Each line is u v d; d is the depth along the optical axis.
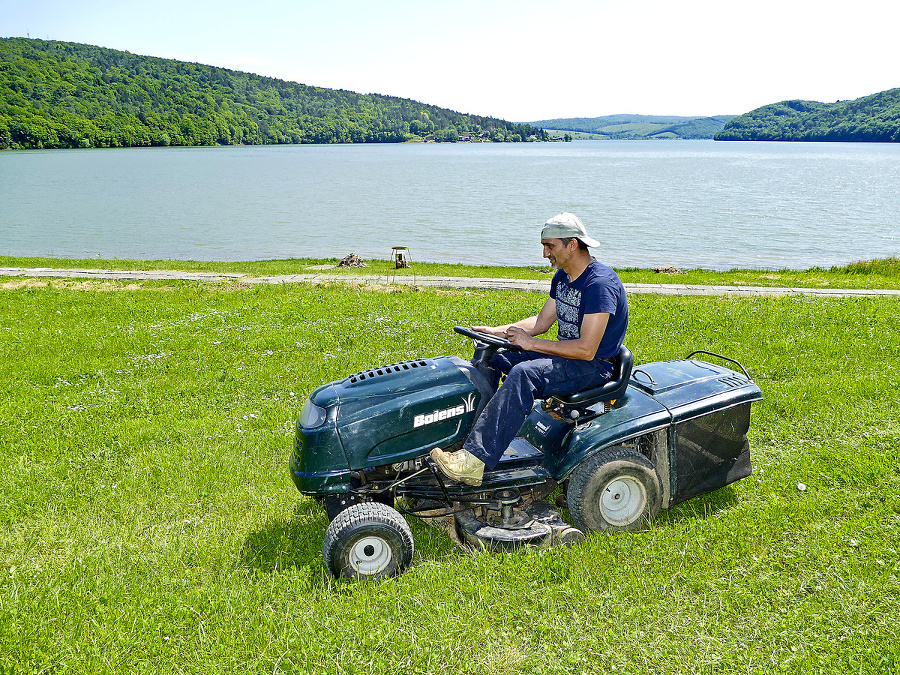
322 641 3.83
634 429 4.88
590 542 4.77
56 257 35.06
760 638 3.81
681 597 4.19
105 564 4.77
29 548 5.12
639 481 4.93
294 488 5.96
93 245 40.53
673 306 14.13
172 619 4.10
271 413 7.76
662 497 5.15
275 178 106.94
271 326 12.46
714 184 95.94
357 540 4.39
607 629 3.91
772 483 5.69
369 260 30.22
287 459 6.52
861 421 7.00
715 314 12.77
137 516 5.54
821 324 11.69
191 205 65.62
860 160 194.88
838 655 3.61
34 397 8.59
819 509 5.18
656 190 84.06
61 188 85.69
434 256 35.25
